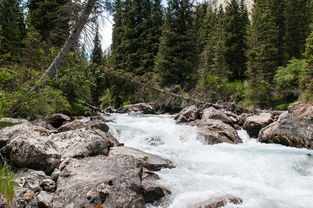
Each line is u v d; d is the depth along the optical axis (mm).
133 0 39625
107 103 34688
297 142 13375
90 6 12484
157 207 6051
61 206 4922
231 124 16938
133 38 38812
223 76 33281
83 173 5863
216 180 8016
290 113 14531
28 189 5375
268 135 14547
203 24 50531
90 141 8055
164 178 7871
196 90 27922
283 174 8828
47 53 18312
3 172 5621
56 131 10172
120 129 14055
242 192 7172
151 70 35844
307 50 21781
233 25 42219
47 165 6961
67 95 18422
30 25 22531
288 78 27125
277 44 37344
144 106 28000
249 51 33406
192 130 14766
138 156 8750
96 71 24812
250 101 29469
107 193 5051
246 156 10797
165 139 13617
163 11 39844
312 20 36375
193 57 32406
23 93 12375
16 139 7223
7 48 21172
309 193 7359
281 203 6613
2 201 4488
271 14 37938
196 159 10227
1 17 22719
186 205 6078
